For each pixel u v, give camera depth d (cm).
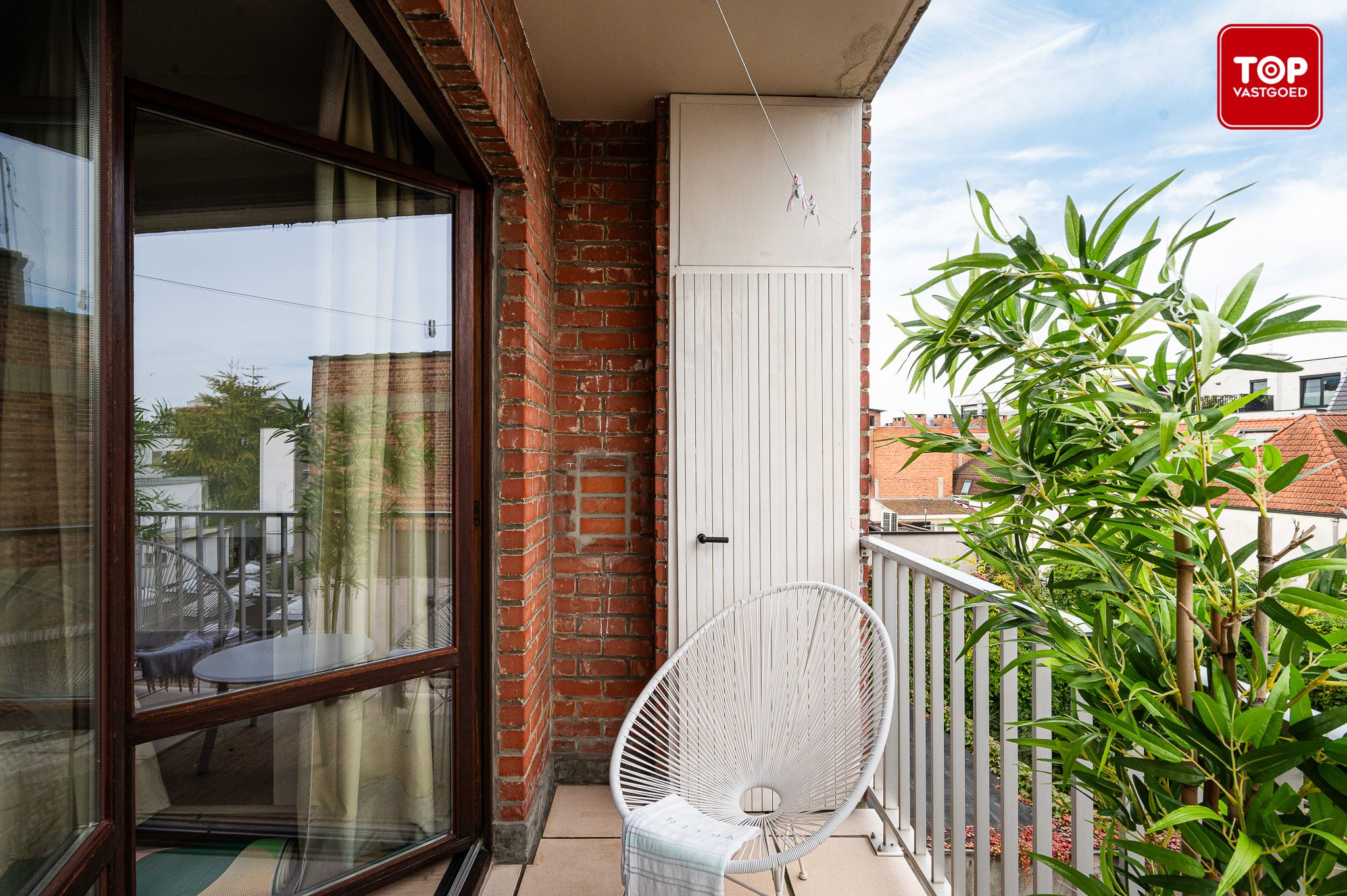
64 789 97
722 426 268
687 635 266
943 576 183
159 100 145
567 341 284
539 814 243
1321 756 76
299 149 172
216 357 155
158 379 144
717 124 267
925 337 119
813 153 269
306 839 173
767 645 220
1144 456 88
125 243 136
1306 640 78
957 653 181
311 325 174
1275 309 83
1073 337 99
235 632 158
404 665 196
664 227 271
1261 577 83
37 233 92
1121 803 100
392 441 195
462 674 214
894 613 237
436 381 209
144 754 142
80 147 100
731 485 268
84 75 101
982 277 97
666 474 271
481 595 224
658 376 271
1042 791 135
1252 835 80
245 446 161
